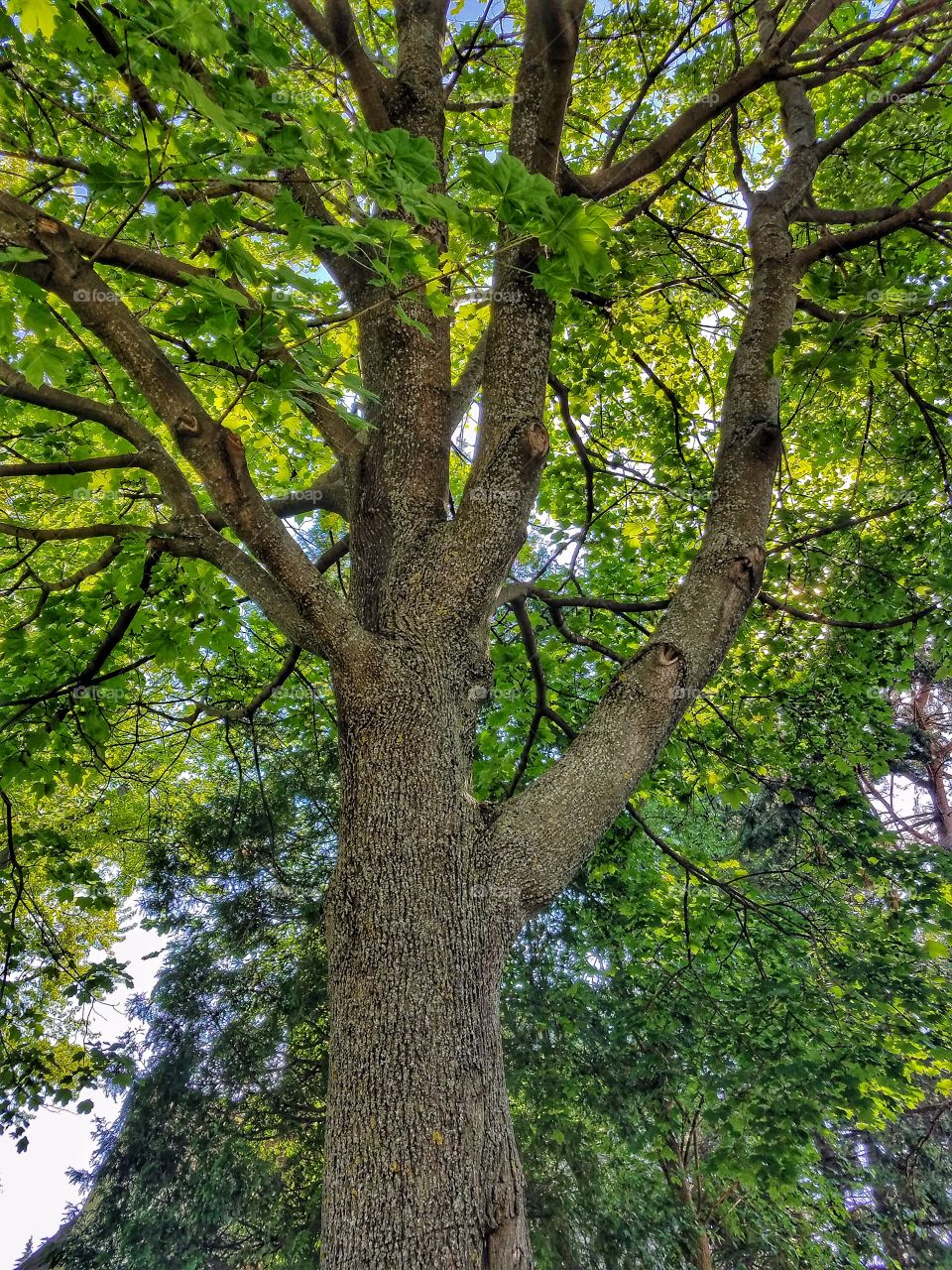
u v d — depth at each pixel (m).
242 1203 7.96
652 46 5.05
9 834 4.38
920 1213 8.51
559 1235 6.81
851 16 4.64
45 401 2.60
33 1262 8.29
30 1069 4.42
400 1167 1.78
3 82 2.50
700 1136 8.22
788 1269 7.57
